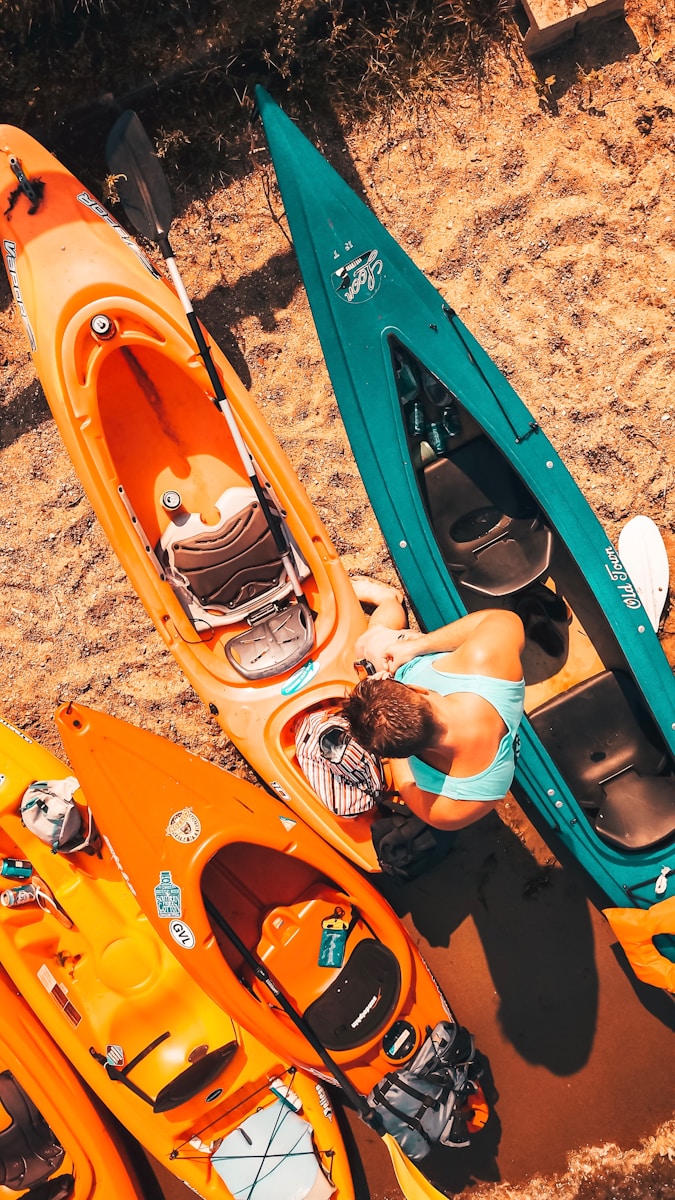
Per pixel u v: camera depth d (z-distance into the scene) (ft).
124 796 9.71
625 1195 11.78
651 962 10.67
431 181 11.86
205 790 9.90
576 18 11.28
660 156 11.81
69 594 12.02
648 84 11.80
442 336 10.50
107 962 10.43
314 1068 10.21
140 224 10.36
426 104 11.81
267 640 10.96
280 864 10.74
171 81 11.53
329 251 10.45
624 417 11.82
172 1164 10.80
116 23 11.27
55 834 10.46
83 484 10.37
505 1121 11.89
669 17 11.74
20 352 11.92
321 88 11.68
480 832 11.87
